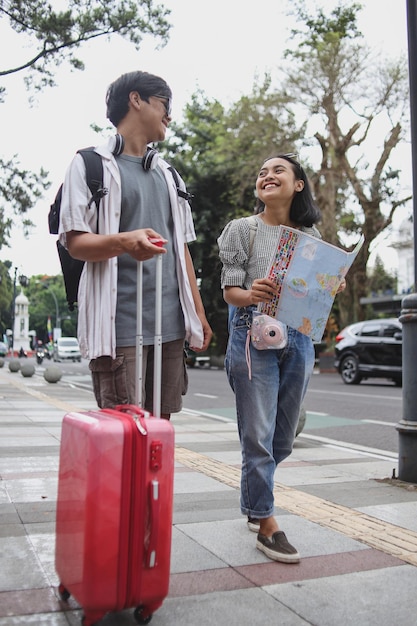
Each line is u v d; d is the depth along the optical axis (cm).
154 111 276
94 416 233
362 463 568
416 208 500
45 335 10450
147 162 275
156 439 223
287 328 316
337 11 2530
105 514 213
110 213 264
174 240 287
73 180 260
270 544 304
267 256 321
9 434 701
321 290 296
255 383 312
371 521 370
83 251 251
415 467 478
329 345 3025
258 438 311
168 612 244
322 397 1304
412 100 498
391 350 1598
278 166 329
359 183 2555
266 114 2486
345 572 288
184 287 285
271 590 266
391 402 1185
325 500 419
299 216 335
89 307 265
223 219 2934
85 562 214
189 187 2969
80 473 222
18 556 299
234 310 325
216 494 429
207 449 630
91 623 222
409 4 500
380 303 2811
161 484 224
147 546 220
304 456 609
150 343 270
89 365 275
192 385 1750
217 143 2989
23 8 1274
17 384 1722
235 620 238
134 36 1342
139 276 255
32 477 470
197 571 286
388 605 254
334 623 238
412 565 299
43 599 252
